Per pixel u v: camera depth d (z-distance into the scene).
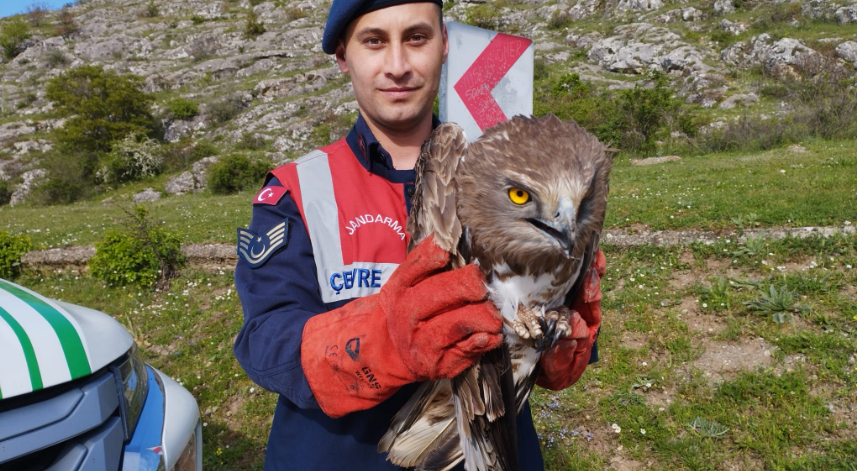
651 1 47.25
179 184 31.67
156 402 2.83
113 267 8.45
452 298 1.32
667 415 4.39
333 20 1.71
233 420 5.00
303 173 1.75
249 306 1.61
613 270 6.69
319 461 1.73
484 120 2.70
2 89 56.75
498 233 1.42
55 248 10.74
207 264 8.96
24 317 2.39
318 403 1.48
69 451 2.22
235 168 27.56
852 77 27.52
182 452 2.75
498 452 1.56
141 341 6.68
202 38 63.53
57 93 41.38
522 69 2.76
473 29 2.61
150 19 73.00
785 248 6.41
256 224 1.69
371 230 1.68
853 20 34.41
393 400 1.72
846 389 4.32
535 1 58.50
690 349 5.06
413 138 1.85
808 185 9.29
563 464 4.02
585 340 1.63
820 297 5.45
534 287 1.48
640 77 37.31
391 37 1.66
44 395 2.19
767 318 5.28
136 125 40.47
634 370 4.91
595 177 1.46
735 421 4.22
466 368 1.42
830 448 3.87
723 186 10.29
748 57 34.06
